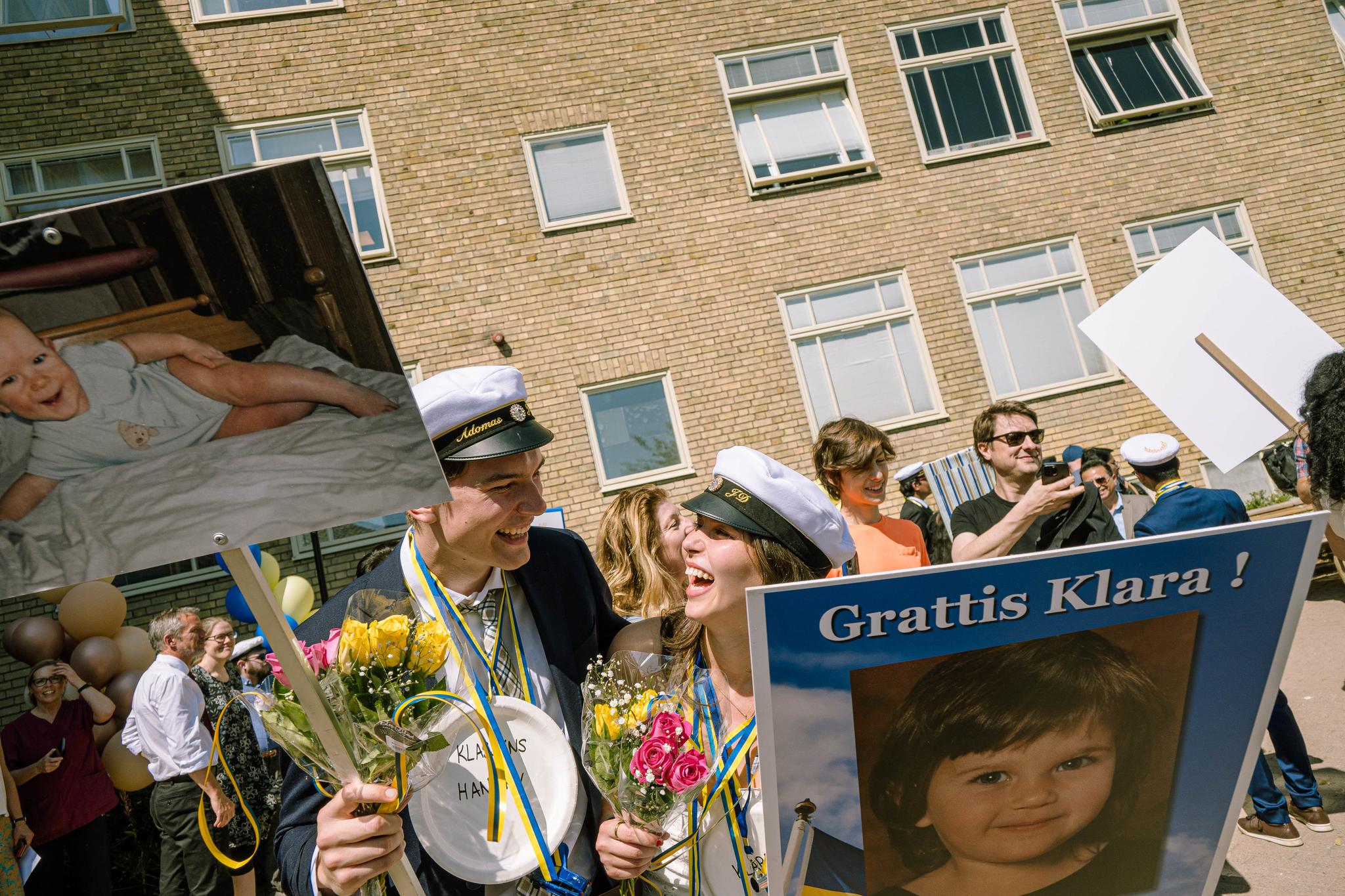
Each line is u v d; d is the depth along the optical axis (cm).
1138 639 139
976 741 138
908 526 396
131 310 117
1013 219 1168
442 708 162
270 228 117
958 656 135
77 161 1008
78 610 678
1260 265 1191
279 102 1048
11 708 915
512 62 1101
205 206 115
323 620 189
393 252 1052
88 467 121
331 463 126
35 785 493
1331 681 617
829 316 1128
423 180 1066
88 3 1020
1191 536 135
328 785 163
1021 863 142
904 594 132
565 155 1102
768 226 1128
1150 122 1203
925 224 1155
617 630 223
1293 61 1234
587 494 1052
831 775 137
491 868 171
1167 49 1240
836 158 1156
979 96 1195
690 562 186
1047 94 1200
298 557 972
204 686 503
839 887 140
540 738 181
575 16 1121
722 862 176
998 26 1211
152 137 1020
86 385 118
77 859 502
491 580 195
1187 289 391
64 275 113
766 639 131
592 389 1072
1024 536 418
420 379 1043
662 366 1084
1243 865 409
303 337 122
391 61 1076
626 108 1118
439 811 173
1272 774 498
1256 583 139
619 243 1095
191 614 508
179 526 126
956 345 1138
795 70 1169
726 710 185
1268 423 375
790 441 1095
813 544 186
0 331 114
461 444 175
